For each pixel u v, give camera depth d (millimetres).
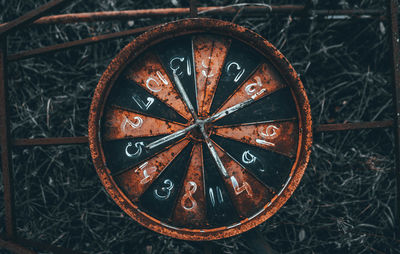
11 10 2396
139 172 2113
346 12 2307
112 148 2107
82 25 2406
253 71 2135
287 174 2135
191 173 2121
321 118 2412
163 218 2113
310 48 2404
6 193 2125
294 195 2395
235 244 2381
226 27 2082
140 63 2113
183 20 2066
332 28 2404
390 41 2195
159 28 2064
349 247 2381
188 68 2125
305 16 2307
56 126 2395
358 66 2418
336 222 2383
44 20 2252
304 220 2391
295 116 2135
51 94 2400
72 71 2408
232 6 2268
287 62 2090
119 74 2096
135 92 2113
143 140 2115
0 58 2127
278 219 2396
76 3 2395
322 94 2402
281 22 2379
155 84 2115
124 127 2107
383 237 2330
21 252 2113
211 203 2125
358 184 2398
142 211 2100
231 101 2125
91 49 2404
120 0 2406
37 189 2400
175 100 2115
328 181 2400
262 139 2129
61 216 2393
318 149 2404
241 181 2129
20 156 2398
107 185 2059
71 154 2398
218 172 2129
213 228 2104
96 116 2059
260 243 2197
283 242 2402
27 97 2398
